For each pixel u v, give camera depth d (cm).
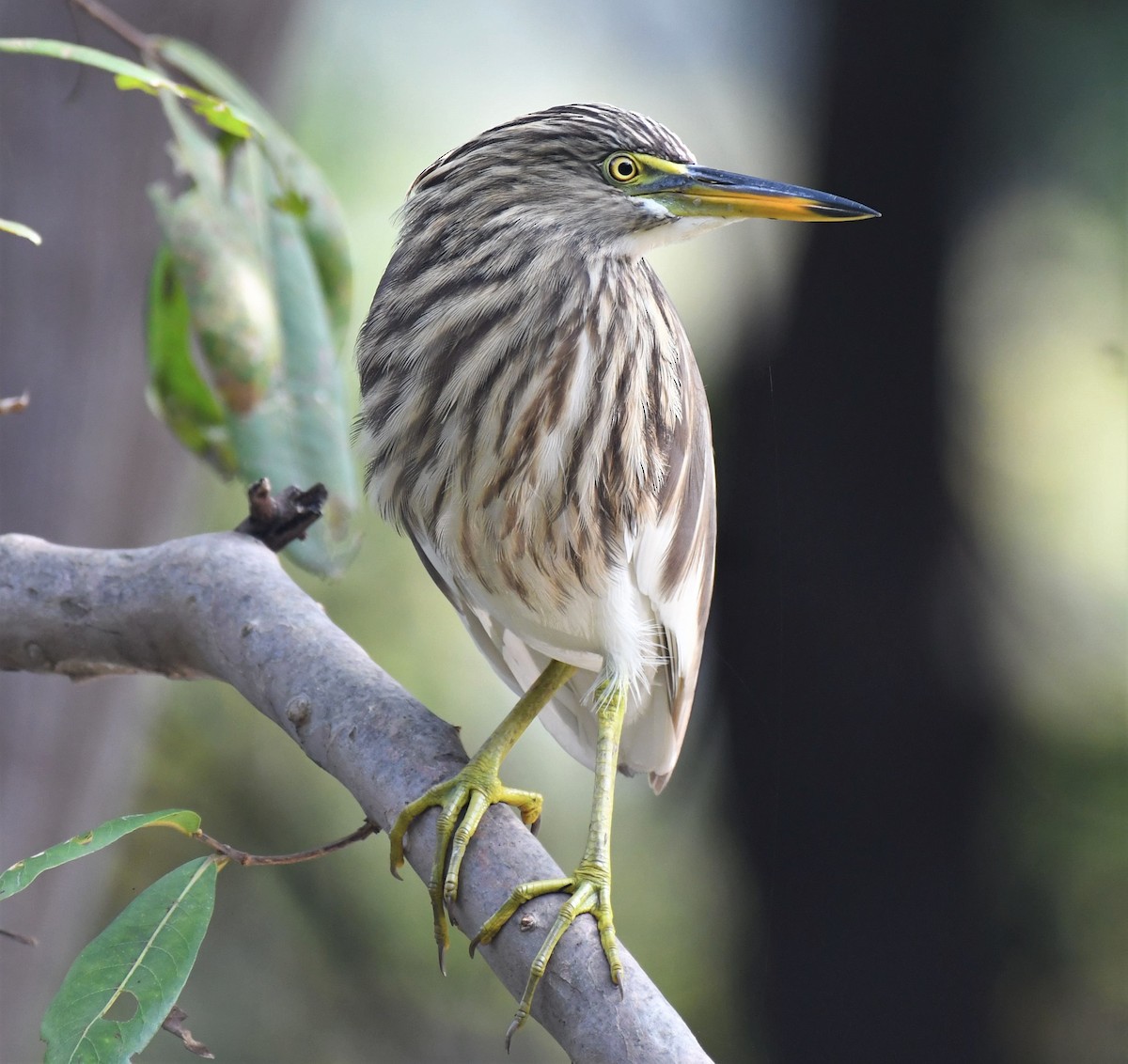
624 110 536
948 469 989
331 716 444
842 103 1002
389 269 537
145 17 782
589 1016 374
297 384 596
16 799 824
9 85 774
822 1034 973
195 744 1295
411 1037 1291
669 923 1241
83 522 817
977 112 995
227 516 1251
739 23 1243
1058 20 1025
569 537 511
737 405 1016
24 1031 867
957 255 991
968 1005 968
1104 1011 1055
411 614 1223
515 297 511
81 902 902
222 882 1292
